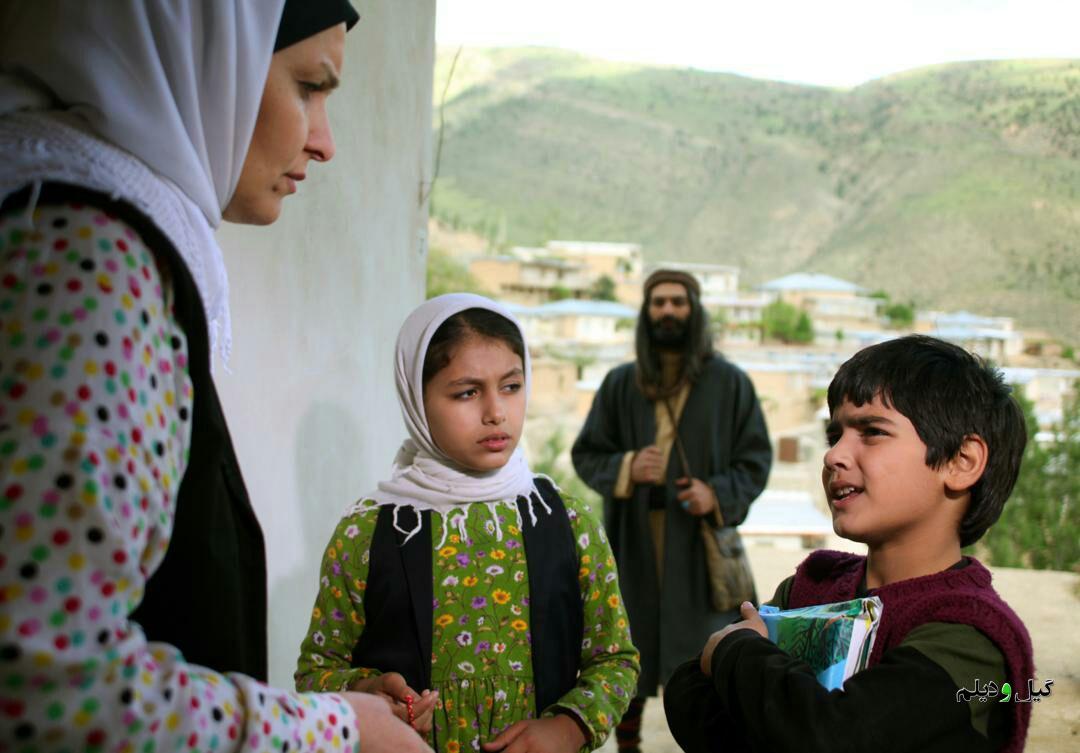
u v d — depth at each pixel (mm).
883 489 1272
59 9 973
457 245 71000
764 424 3693
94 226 894
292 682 2377
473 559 1649
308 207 2449
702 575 3553
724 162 101562
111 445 836
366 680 1533
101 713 808
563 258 63031
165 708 848
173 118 982
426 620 1610
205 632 1032
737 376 3695
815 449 32000
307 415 2455
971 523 1306
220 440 1026
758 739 1225
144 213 930
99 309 863
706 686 1365
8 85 958
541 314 49969
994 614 1187
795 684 1165
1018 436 1309
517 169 101000
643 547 3605
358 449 2830
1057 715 3666
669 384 3752
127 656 836
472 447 1675
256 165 1129
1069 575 6188
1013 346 45812
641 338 3748
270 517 2236
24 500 797
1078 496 9859
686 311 3689
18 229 880
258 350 2170
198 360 1002
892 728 1117
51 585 795
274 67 1100
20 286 860
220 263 1087
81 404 829
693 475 3604
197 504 1017
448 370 1677
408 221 3295
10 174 891
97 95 946
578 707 1562
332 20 1127
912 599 1249
